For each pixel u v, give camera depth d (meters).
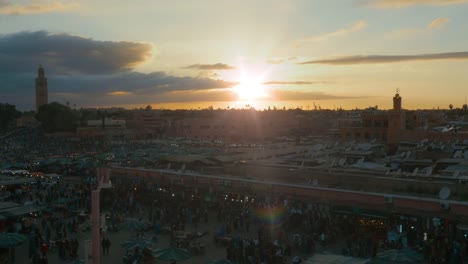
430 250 26.98
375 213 33.22
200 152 73.12
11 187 49.88
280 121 148.00
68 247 29.75
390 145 66.19
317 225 32.59
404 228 31.12
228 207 39.94
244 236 32.97
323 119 154.75
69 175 62.78
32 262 27.92
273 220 35.56
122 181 52.84
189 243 30.56
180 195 43.66
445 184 33.88
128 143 118.44
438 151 51.91
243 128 139.75
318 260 21.41
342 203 35.03
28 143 127.75
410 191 35.41
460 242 27.47
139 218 37.41
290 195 38.31
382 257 22.05
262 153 61.44
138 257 27.52
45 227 35.91
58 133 156.62
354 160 51.94
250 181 41.22
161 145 108.44
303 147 70.31
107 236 34.47
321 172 41.09
